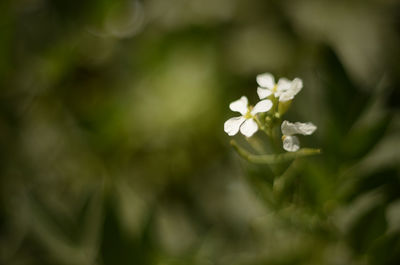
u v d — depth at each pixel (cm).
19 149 45
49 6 47
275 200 35
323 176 35
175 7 53
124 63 49
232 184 39
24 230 40
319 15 49
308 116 36
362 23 48
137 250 36
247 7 53
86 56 48
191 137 46
